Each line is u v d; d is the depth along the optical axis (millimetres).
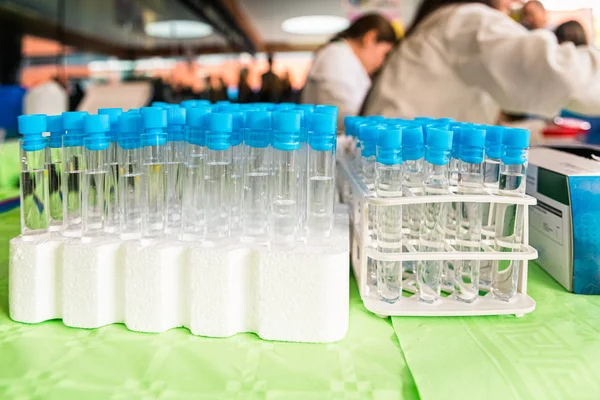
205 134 607
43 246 614
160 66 2082
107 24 2002
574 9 1633
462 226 689
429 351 552
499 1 1673
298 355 543
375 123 792
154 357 532
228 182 621
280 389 476
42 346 556
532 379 497
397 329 609
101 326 610
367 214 667
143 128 616
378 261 675
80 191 644
